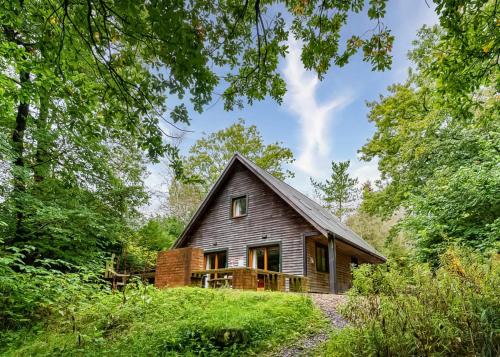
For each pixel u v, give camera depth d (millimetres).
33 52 5723
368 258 17297
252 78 4645
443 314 3031
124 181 12719
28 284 5797
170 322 5410
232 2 3887
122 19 3479
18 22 4398
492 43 4355
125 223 12453
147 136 4527
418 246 10250
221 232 15430
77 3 3561
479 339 2795
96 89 4684
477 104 5223
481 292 3057
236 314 5383
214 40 4148
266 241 13773
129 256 15125
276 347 4477
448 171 11734
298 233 13016
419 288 3348
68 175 8773
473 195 8977
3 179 7875
